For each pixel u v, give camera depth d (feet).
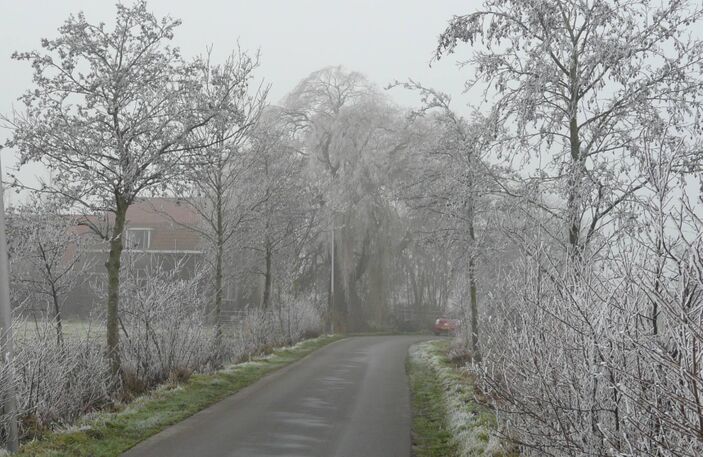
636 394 14.88
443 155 57.93
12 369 30.53
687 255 14.24
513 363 22.49
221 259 68.59
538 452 21.90
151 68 45.06
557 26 36.06
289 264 102.68
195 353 57.26
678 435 14.38
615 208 34.04
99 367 41.60
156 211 70.44
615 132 35.63
